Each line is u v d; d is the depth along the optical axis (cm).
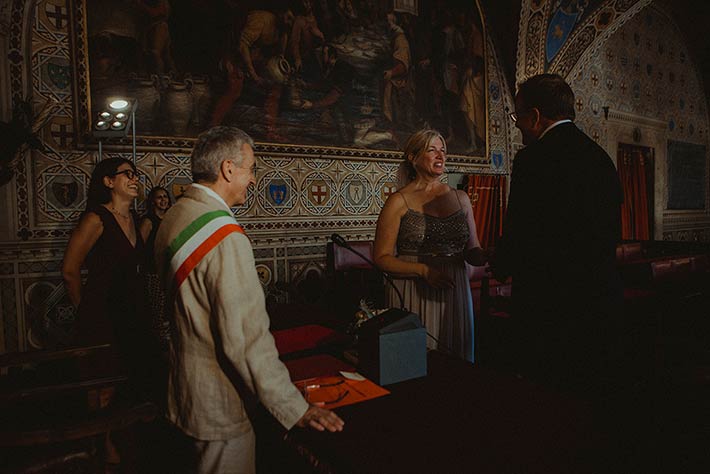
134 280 274
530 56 757
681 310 484
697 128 1186
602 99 930
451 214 244
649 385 151
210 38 512
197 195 140
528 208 195
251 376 125
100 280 262
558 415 137
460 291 240
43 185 431
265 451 164
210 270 127
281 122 562
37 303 429
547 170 189
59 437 120
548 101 196
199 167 142
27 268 425
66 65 441
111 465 145
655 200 1062
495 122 771
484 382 163
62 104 440
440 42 698
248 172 147
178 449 144
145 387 229
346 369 175
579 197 183
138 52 473
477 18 738
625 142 984
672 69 1098
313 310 304
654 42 1045
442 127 703
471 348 244
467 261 251
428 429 128
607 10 765
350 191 622
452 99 713
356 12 618
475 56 738
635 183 1020
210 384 132
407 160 253
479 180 743
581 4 736
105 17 456
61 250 439
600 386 179
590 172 184
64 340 438
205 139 142
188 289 131
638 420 143
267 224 558
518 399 148
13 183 417
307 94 580
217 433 133
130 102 403
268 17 547
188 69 500
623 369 182
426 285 238
